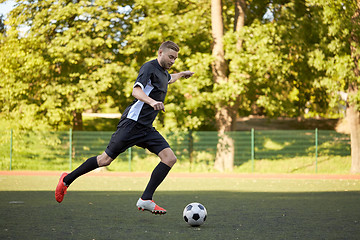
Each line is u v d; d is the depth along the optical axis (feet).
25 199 52.08
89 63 115.24
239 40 115.34
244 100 132.57
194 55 114.62
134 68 121.70
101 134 124.67
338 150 132.46
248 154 125.49
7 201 49.80
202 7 123.85
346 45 112.88
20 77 122.83
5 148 122.11
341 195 61.21
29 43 118.62
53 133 123.85
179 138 122.93
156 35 112.57
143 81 30.30
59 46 114.52
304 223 34.81
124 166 123.24
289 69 119.44
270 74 120.16
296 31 116.26
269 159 128.57
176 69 116.06
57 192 32.48
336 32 106.93
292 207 46.37
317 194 62.90
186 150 123.13
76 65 120.47
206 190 69.10
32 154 122.93
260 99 117.08
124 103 133.39
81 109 122.93
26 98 124.47
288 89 135.95
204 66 112.68
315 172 118.52
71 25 121.60
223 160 121.39
